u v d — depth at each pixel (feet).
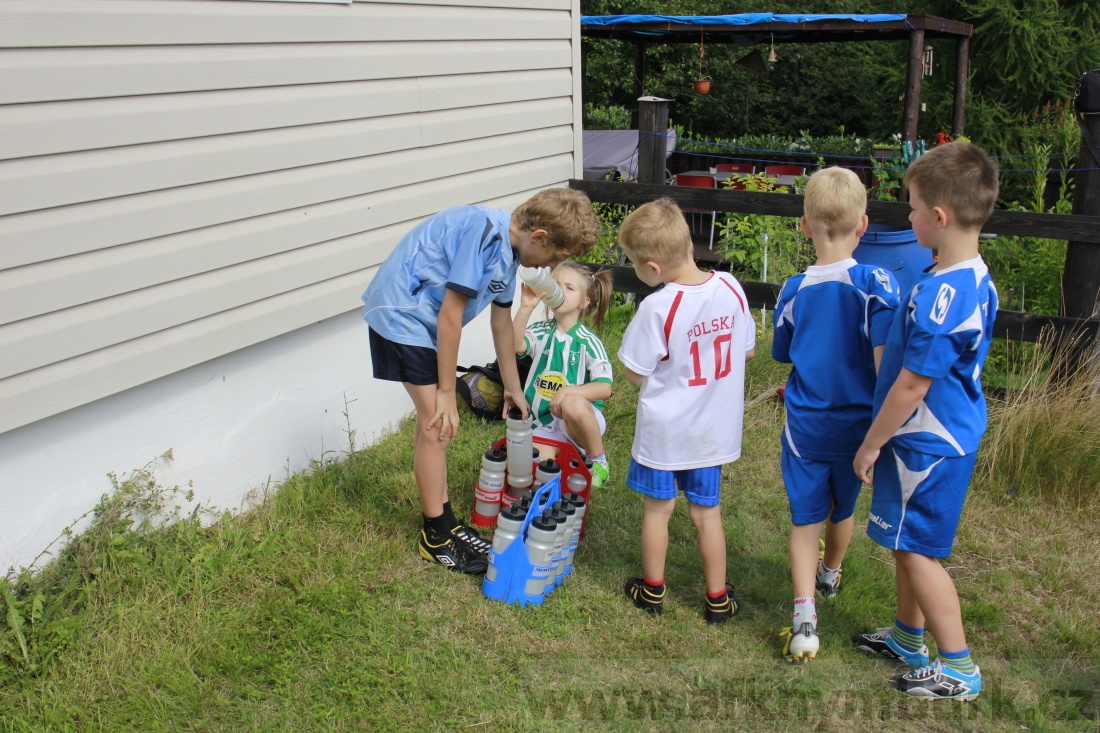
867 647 9.78
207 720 8.32
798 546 9.59
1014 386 15.48
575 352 12.45
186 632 9.39
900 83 53.31
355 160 13.07
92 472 10.21
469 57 15.28
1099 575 11.57
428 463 10.59
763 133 72.18
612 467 13.98
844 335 9.13
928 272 8.20
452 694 8.75
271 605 9.85
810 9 70.79
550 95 17.98
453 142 15.21
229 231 11.16
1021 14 46.88
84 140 9.27
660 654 9.61
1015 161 44.37
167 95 10.10
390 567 10.92
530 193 17.87
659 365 9.62
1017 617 10.62
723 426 9.74
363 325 14.12
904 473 8.36
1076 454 13.55
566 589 10.75
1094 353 15.15
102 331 9.78
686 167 45.91
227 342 11.39
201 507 11.59
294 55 11.71
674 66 68.03
